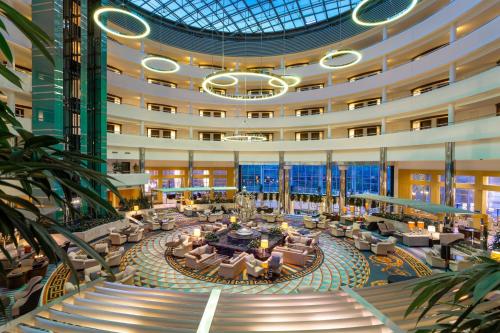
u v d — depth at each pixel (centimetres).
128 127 2288
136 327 340
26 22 123
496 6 1264
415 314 385
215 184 2742
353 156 2003
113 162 2073
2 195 153
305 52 2323
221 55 2420
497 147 1159
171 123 2217
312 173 2631
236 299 463
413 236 1254
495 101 1389
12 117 160
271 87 2536
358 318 370
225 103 2389
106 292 494
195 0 2012
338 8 2061
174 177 2623
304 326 358
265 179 2816
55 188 1145
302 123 2230
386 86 1822
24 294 646
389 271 965
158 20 2253
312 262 1055
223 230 1374
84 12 1478
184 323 367
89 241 1250
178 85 2488
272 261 921
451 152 1395
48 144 158
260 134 2353
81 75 1466
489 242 1270
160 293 494
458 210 1134
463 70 1548
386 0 1803
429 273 944
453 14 1403
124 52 1956
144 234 1450
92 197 158
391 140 1741
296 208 2631
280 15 2175
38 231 142
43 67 1302
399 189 2045
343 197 2094
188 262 994
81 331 325
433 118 1783
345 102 2247
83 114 1479
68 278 853
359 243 1203
